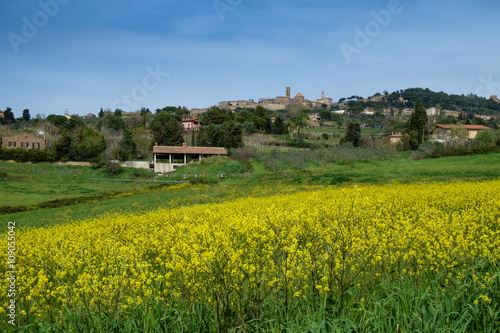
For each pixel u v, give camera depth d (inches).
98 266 266.5
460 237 293.4
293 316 228.4
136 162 3201.3
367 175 1827.0
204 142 3907.5
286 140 4645.7
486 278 237.1
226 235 244.8
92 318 224.2
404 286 244.1
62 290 229.9
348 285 235.9
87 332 218.8
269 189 1566.2
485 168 1681.8
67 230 578.6
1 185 2316.7
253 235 240.1
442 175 1600.6
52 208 1560.0
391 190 853.2
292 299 239.1
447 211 546.6
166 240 323.9
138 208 1259.8
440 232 315.0
